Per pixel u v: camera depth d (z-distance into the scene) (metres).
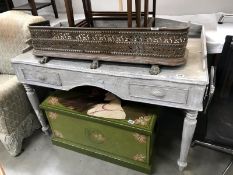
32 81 1.25
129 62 0.98
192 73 0.91
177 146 1.48
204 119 1.02
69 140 1.50
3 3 1.92
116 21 1.29
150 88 0.96
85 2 1.22
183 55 0.92
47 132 1.62
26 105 1.49
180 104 0.95
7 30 1.47
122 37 0.93
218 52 1.25
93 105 1.27
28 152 1.54
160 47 0.90
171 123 1.67
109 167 1.38
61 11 2.04
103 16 1.30
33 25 1.12
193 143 1.37
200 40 1.20
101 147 1.39
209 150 1.42
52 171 1.39
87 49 1.03
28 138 1.66
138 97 1.02
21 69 1.22
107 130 1.24
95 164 1.41
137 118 1.15
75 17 1.81
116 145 1.30
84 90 1.41
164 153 1.44
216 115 1.09
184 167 1.27
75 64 1.09
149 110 1.19
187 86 0.88
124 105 1.24
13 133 1.42
